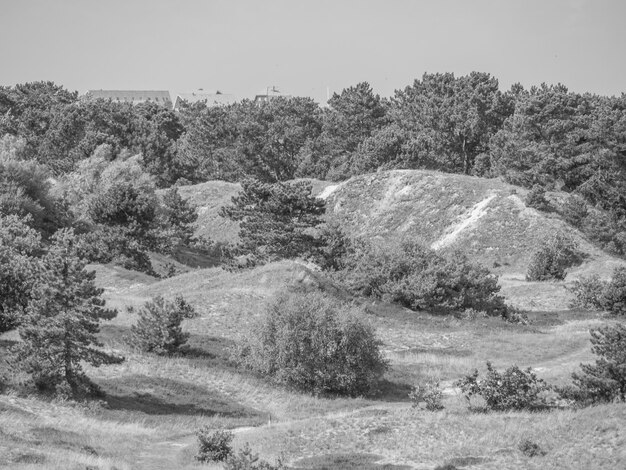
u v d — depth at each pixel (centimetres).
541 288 6956
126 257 7181
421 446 2762
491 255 8606
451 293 5906
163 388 3703
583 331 5453
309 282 5525
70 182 9075
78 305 3341
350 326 4025
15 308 4100
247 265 6344
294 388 4012
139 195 7750
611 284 6219
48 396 3231
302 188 6744
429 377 4297
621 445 2514
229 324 4847
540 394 3347
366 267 5981
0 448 2505
